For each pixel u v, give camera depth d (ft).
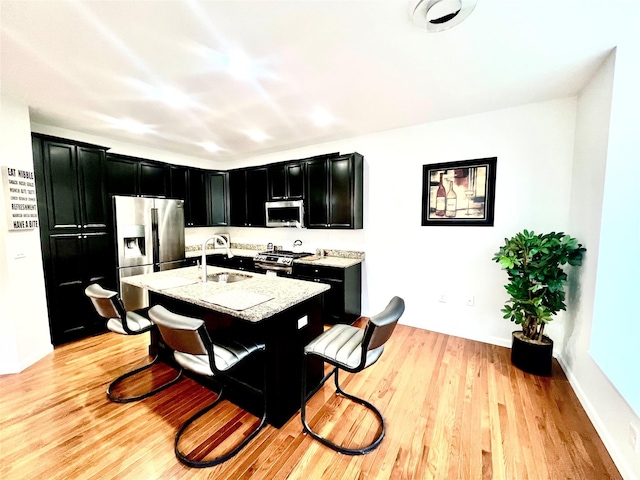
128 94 7.97
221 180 15.93
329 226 12.25
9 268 8.03
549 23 5.18
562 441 5.61
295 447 5.53
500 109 9.32
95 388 7.39
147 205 11.98
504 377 7.85
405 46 5.87
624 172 5.98
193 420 6.18
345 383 7.64
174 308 8.21
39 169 9.11
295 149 14.44
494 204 9.62
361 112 9.54
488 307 9.99
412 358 8.96
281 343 6.03
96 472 4.94
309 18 5.00
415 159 11.01
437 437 5.74
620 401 5.08
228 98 8.31
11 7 4.56
